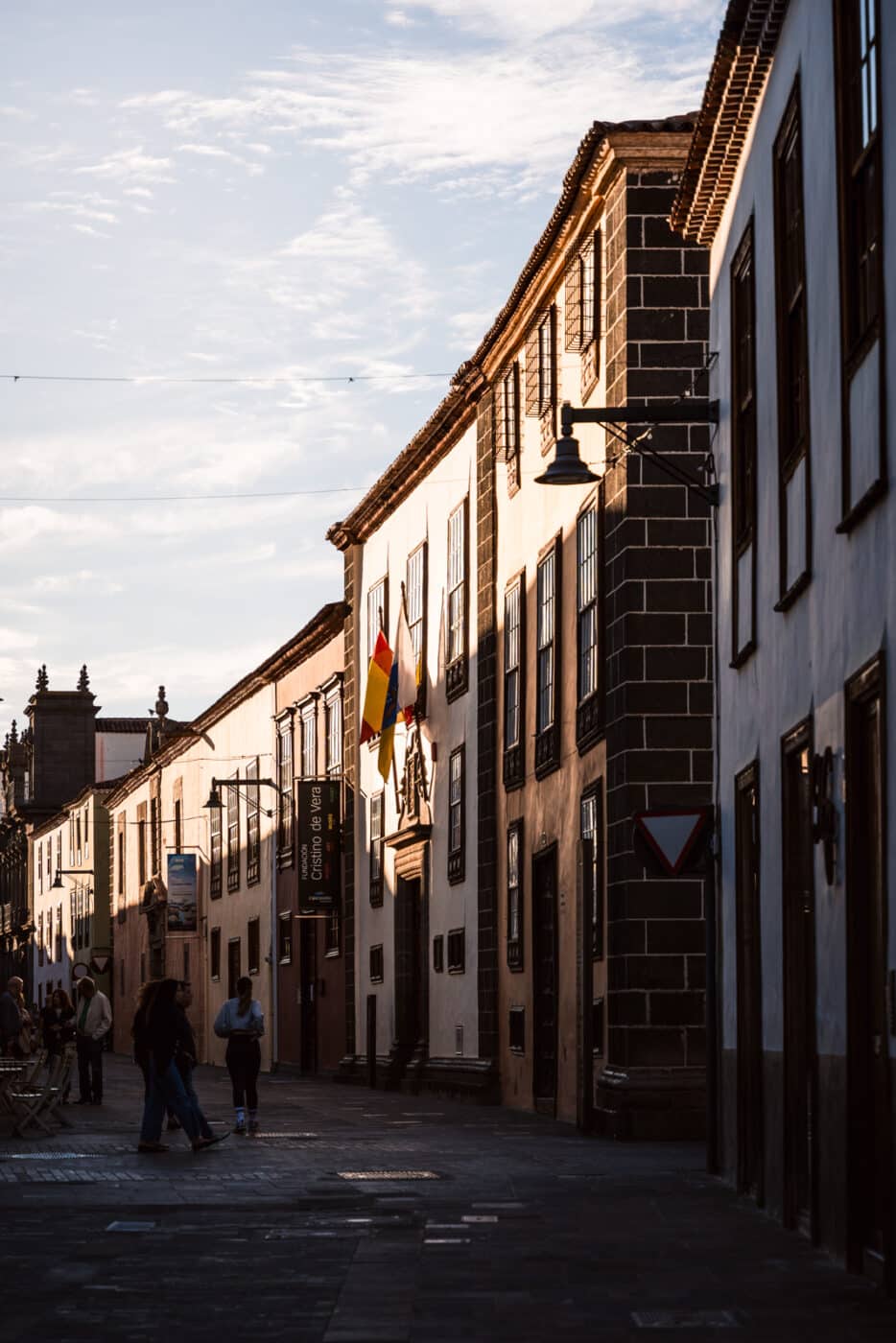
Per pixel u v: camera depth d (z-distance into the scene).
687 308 24.83
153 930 72.62
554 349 29.06
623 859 24.20
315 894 44.91
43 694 102.06
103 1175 18.50
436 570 37.59
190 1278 11.60
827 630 13.41
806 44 14.36
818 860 13.31
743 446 17.83
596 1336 9.54
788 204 15.51
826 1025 12.86
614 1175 18.50
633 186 24.92
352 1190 16.98
